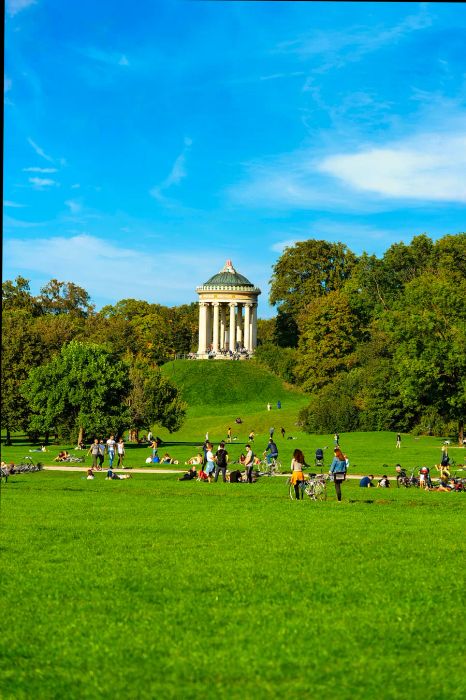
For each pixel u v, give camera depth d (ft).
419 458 245.86
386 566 81.20
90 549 90.27
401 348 292.20
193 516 116.26
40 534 99.66
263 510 123.95
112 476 185.47
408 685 52.42
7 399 329.11
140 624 64.08
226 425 435.12
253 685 52.60
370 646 59.11
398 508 127.44
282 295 581.12
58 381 305.94
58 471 204.85
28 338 352.90
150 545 92.79
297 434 371.97
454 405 281.33
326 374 477.36
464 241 529.86
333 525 107.04
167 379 355.56
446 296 290.97
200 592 72.79
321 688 51.96
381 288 532.32
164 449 290.76
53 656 57.77
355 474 196.03
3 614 66.74
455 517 115.96
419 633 61.77
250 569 80.43
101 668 55.62
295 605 68.74
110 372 303.27
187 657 57.21
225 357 613.93
